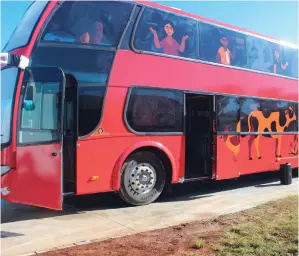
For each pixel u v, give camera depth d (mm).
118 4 7832
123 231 6188
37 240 5684
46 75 6531
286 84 11820
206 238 5613
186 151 9961
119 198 8680
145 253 5043
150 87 8117
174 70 8578
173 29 8680
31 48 6789
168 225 6547
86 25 7383
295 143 12094
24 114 6559
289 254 4895
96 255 4973
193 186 10812
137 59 7957
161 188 8508
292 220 6391
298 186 10961
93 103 7312
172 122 8500
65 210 7691
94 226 6508
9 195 6465
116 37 7715
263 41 11062
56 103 6422
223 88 9617
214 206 8109
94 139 7316
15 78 6715
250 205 8164
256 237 5527
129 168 7949
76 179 7094
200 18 9305
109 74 7535
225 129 9602
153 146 8125
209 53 9391
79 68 7195
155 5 8430
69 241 5637
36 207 7914
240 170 10023
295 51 12297
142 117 7988
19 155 6492
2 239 5738
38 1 7473
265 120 10914
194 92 8938
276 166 11258
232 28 10102
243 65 10281
